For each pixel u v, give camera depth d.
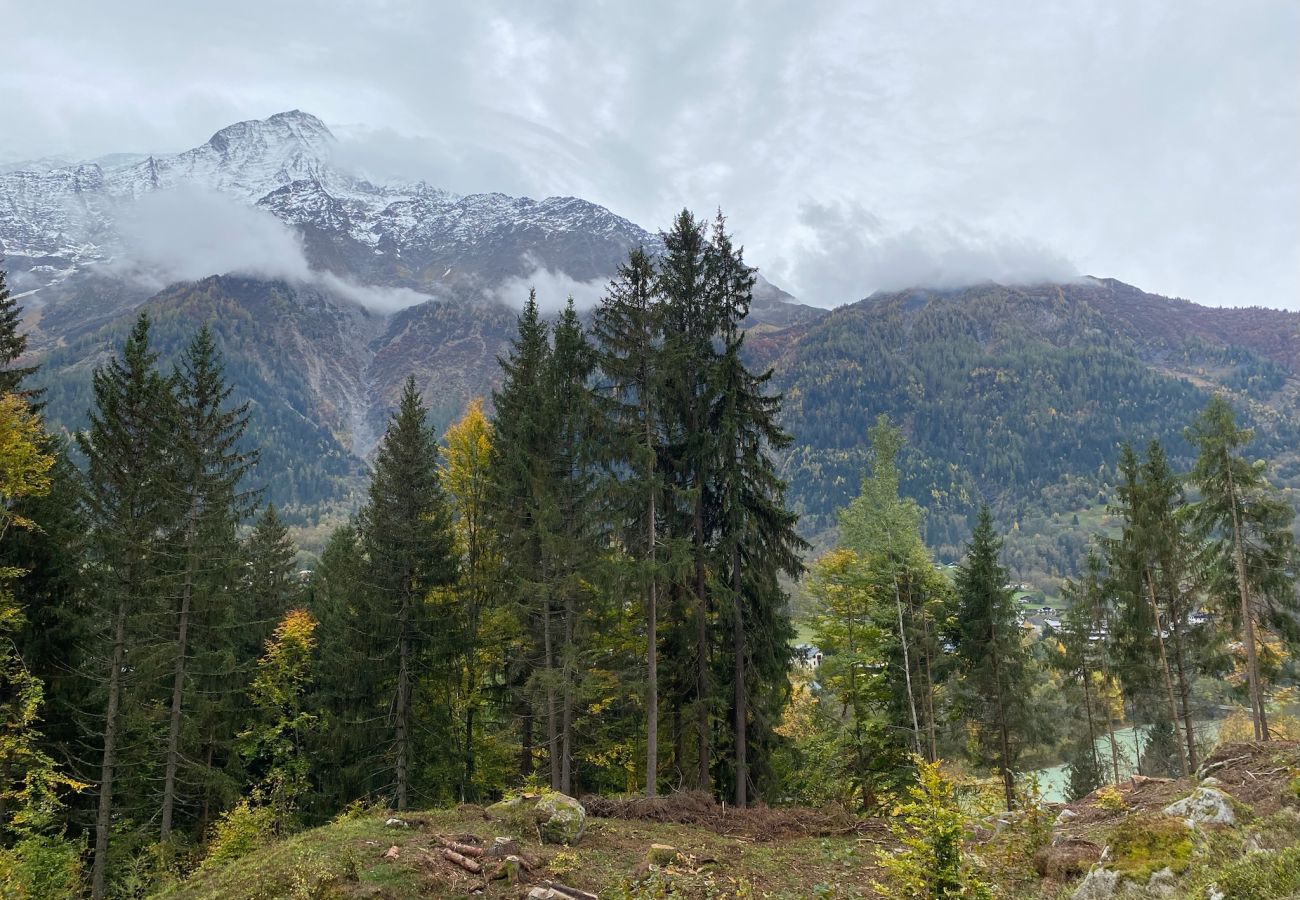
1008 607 29.67
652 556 21.62
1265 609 26.59
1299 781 12.31
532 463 23.64
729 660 23.69
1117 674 34.19
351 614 26.91
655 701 21.88
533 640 25.70
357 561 27.97
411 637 26.53
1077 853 12.68
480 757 28.88
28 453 20.41
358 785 28.41
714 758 24.02
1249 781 15.26
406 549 26.36
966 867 10.27
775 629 24.59
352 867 11.89
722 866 14.23
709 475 23.62
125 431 22.59
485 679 29.14
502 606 26.38
